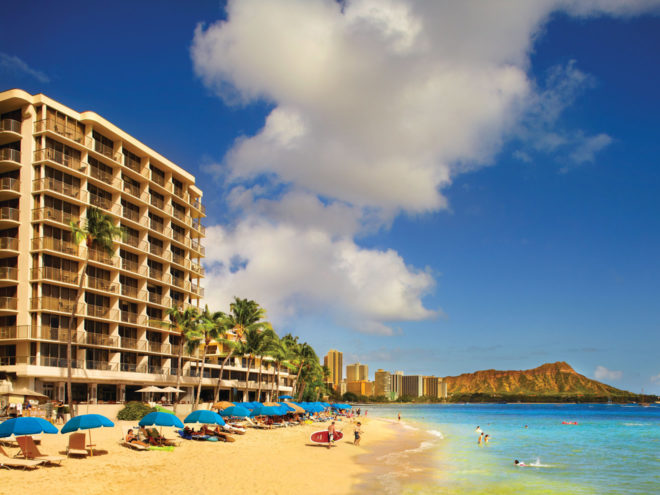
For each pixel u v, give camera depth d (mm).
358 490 25891
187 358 70750
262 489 23953
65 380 49000
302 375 114000
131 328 60094
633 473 35406
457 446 53219
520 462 38625
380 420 111625
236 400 88375
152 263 65312
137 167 63406
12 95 50344
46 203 50438
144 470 26047
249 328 74500
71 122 53906
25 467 24031
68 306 51312
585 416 169250
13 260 50000
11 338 47531
